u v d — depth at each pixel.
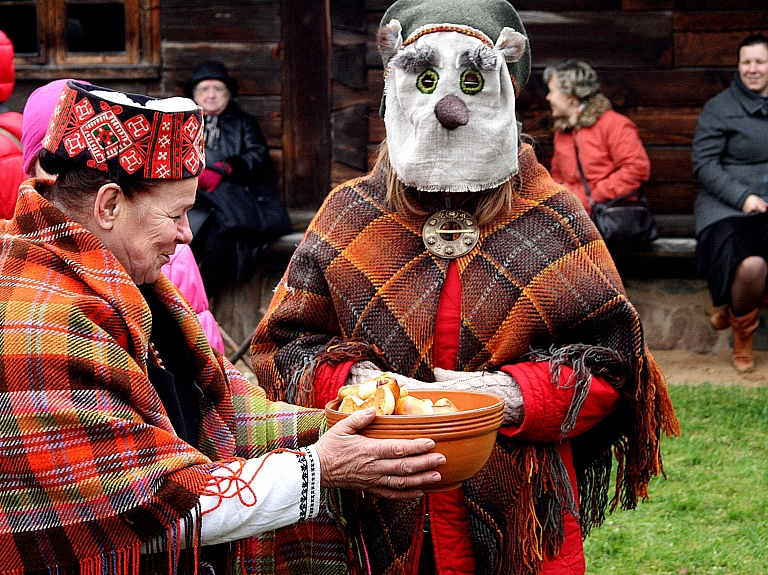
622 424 2.45
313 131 6.96
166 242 1.75
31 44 7.22
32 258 1.63
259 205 6.38
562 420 2.23
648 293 6.87
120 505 1.55
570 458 2.39
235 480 1.67
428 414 1.83
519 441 2.28
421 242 2.39
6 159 3.10
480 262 2.36
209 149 6.37
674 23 6.80
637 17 6.81
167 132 1.70
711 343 6.82
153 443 1.61
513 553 2.26
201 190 6.29
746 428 5.11
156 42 7.00
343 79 6.90
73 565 1.54
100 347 1.59
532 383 2.21
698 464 4.61
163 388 1.78
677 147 6.90
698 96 6.84
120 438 1.57
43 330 1.55
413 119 2.29
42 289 1.60
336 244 2.44
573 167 6.54
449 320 2.37
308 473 1.73
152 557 1.66
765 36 6.52
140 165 1.68
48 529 1.53
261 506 1.68
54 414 1.52
